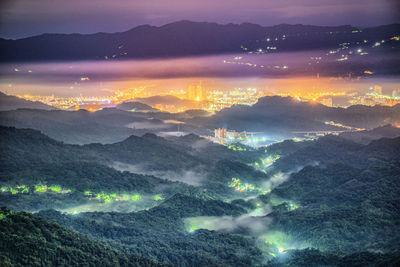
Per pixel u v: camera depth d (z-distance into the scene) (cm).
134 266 15538
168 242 19050
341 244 19662
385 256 16400
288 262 17875
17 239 14612
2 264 13562
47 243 14912
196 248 18625
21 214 15750
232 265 17475
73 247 15250
